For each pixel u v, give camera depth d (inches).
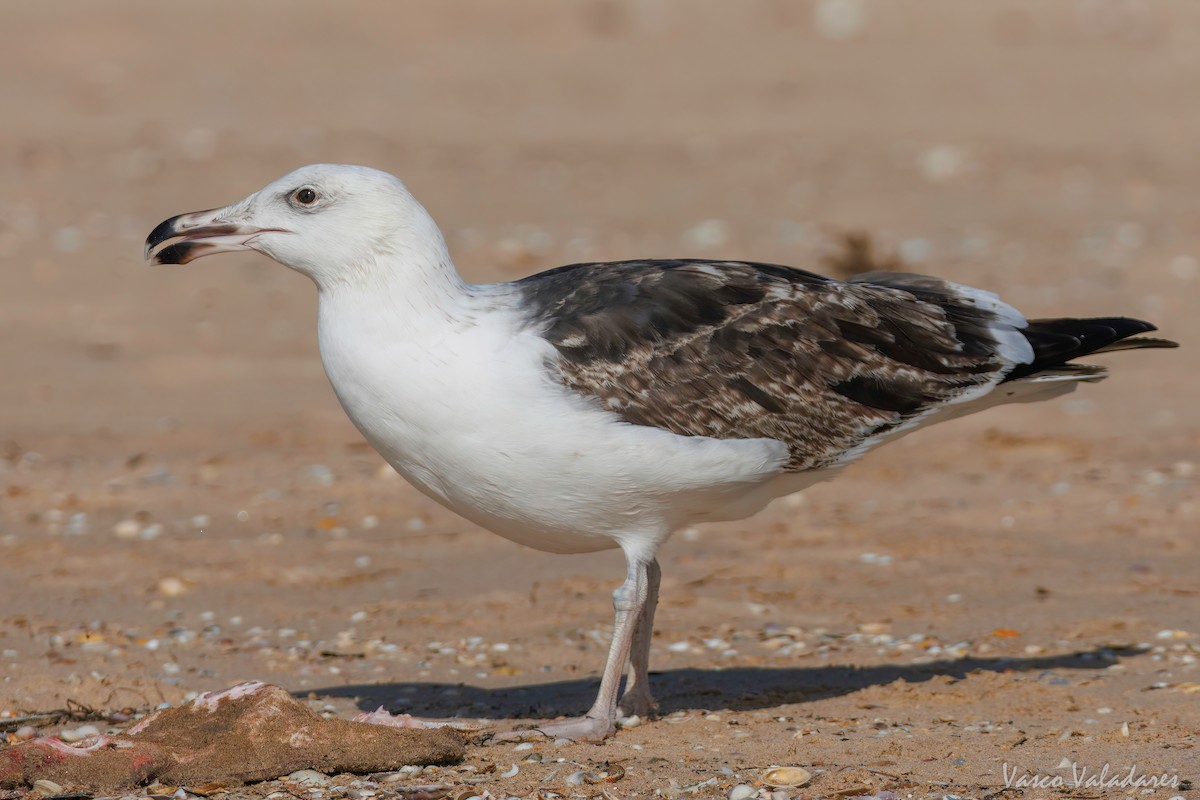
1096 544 549.0
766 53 1854.1
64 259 1027.3
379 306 350.6
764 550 553.0
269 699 345.7
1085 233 1130.0
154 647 447.5
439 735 345.7
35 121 1460.4
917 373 384.2
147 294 958.4
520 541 378.0
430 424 350.0
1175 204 1232.8
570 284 370.3
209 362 828.6
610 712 367.9
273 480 640.4
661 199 1230.3
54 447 681.6
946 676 410.3
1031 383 398.0
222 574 521.7
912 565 529.7
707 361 363.9
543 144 1432.1
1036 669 420.5
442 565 538.0
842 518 591.2
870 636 458.0
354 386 354.3
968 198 1252.5
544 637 461.1
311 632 465.1
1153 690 394.9
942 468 661.9
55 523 580.1
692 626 471.2
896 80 1731.1
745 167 1354.6
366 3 1982.0
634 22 2000.5
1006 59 1828.2
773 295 377.1
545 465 350.6
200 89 1630.2
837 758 345.1
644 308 364.5
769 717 382.9
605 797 321.1
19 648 443.2
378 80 1705.2
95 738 343.0
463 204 1200.8
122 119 1480.1
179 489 625.3
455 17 1972.2
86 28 1815.9
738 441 360.8
